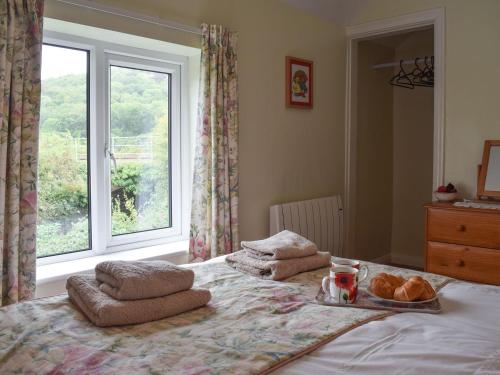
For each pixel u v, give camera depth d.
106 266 1.36
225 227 2.64
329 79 3.61
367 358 1.00
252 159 2.96
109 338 1.13
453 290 1.53
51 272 2.10
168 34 2.42
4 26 1.75
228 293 1.50
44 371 0.98
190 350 1.05
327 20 3.55
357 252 4.08
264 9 2.99
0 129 1.75
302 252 1.79
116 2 2.18
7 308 1.35
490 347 1.03
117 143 2.51
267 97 3.05
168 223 2.80
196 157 2.60
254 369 0.94
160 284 1.30
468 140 3.17
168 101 2.76
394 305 1.36
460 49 3.17
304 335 1.12
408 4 3.38
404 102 4.43
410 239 4.47
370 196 4.22
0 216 1.75
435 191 3.16
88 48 2.34
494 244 2.71
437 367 0.93
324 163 3.61
